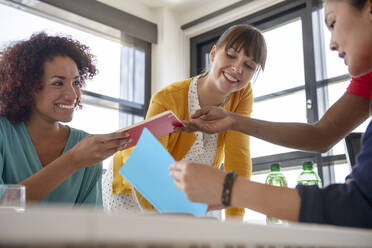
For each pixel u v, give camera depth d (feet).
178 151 5.38
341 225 2.11
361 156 2.28
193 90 5.57
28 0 10.25
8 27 9.94
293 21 10.94
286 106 10.62
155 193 2.61
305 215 2.15
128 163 2.64
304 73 10.36
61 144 4.56
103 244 1.14
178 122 4.02
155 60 12.85
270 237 1.45
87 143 3.73
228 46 5.45
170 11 13.16
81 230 1.11
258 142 10.75
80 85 5.14
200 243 1.29
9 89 4.37
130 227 1.18
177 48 13.10
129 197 5.58
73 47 4.87
